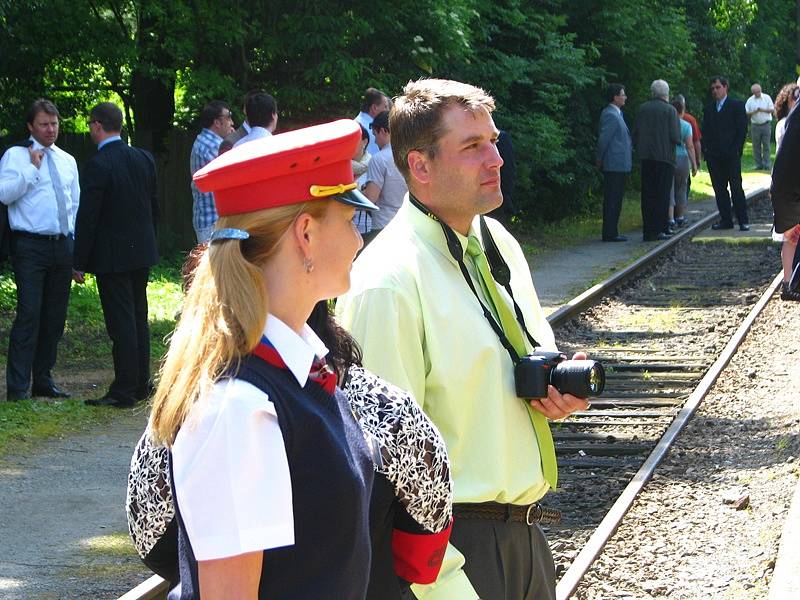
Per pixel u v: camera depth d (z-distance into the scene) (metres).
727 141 24.41
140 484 2.51
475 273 3.89
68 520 7.78
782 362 12.92
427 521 2.87
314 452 2.42
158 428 2.39
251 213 2.48
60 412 10.67
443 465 2.87
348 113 20.42
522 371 3.77
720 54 42.50
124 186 10.58
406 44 21.11
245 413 2.32
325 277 2.55
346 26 19.47
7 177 10.84
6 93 19.84
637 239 24.23
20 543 7.32
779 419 10.40
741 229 24.77
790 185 4.96
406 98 3.88
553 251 22.42
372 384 2.82
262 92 12.07
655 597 6.53
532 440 3.86
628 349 13.89
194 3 18.84
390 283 3.66
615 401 11.37
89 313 15.64
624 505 7.94
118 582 6.71
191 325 2.44
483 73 24.05
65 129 20.89
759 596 6.45
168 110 21.59
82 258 10.61
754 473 8.76
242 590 2.29
